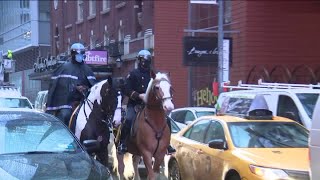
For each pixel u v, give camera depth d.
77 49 10.14
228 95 12.76
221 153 8.72
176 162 10.54
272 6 19.41
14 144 6.90
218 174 8.65
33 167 6.14
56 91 10.18
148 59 9.91
